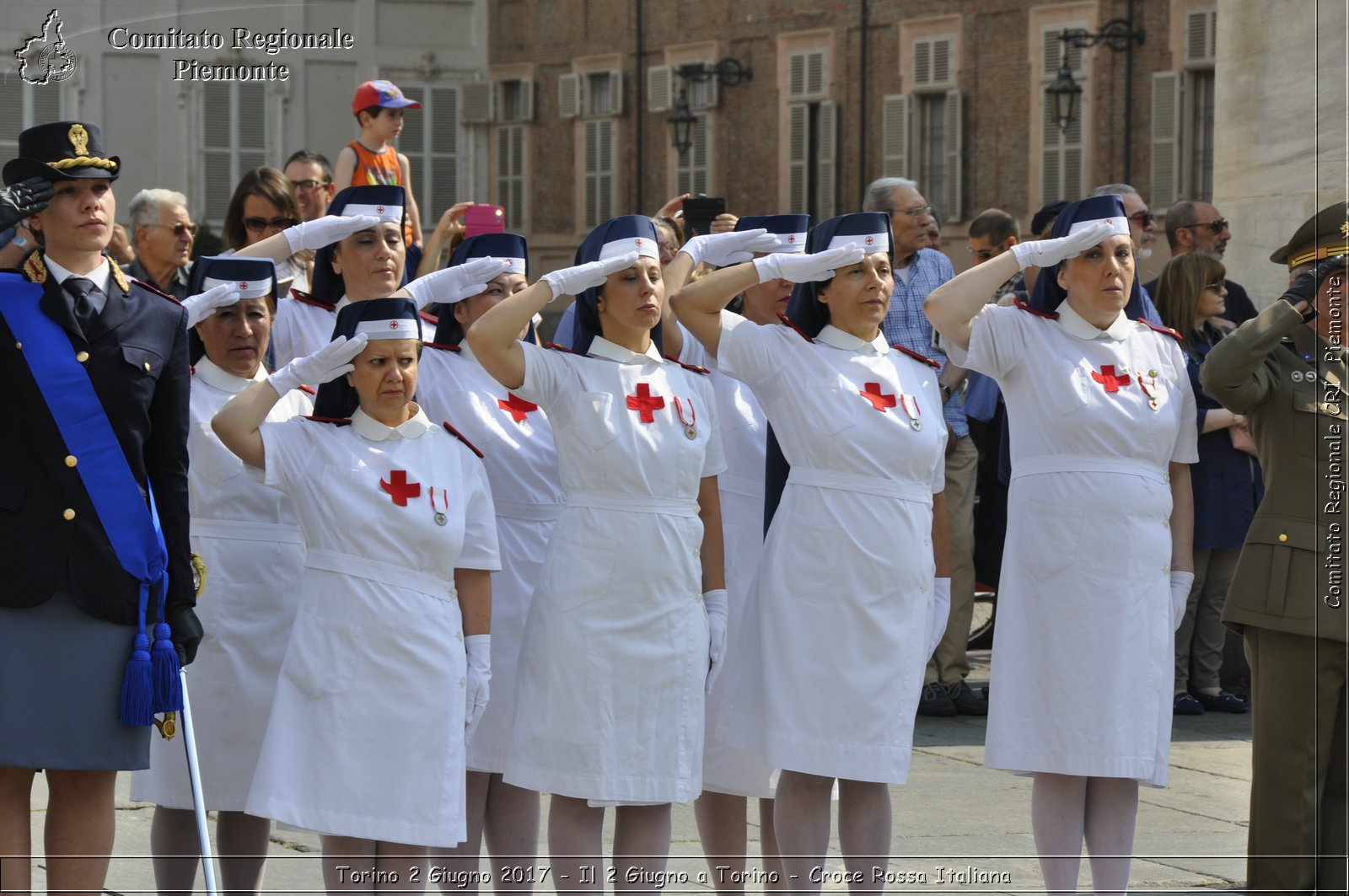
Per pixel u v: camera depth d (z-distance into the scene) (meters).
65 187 9.15
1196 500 17.64
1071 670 10.91
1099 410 10.95
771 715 10.48
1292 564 10.95
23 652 9.05
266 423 9.84
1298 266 11.05
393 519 9.68
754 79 49.62
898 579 10.54
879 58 48.09
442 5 44.69
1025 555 11.12
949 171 47.34
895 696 10.52
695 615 10.23
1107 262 10.99
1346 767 11.09
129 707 9.10
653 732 10.00
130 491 9.24
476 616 10.16
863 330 10.92
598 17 49.31
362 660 9.59
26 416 9.10
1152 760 10.91
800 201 49.22
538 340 12.13
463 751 9.87
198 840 10.88
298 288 14.05
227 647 10.77
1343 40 16.56
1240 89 17.28
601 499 10.08
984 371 11.27
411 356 9.88
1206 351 17.41
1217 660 18.06
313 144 38.62
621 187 49.31
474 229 15.21
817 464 10.65
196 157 36.97
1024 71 45.81
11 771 9.22
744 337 10.74
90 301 9.29
